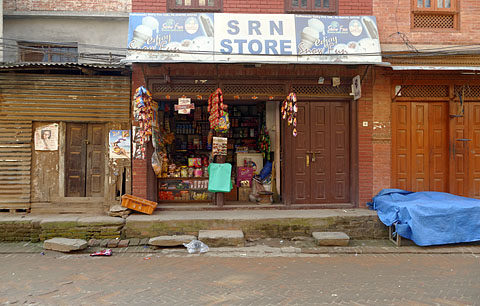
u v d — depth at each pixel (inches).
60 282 199.8
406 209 267.9
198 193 331.0
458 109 323.9
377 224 291.7
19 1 307.7
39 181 300.5
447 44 321.7
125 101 301.4
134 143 302.0
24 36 308.7
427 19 325.1
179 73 300.2
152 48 279.0
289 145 316.8
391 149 321.4
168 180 328.5
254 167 350.6
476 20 325.7
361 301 176.7
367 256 254.5
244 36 286.4
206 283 199.3
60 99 298.0
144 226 279.1
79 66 277.0
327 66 308.7
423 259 247.1
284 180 317.7
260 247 269.4
